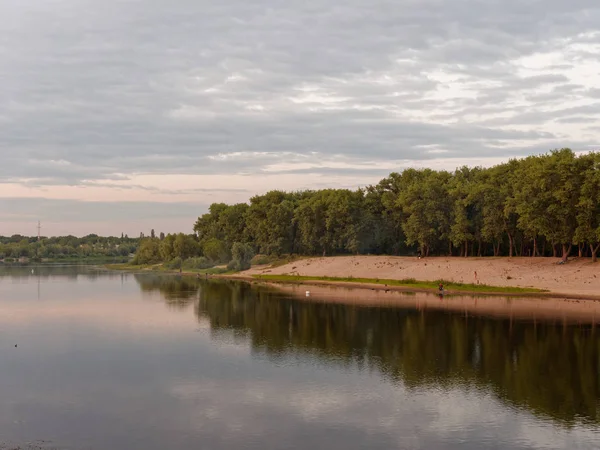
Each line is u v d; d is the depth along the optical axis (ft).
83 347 178.50
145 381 138.72
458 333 199.52
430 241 478.18
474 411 116.88
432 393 128.88
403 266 436.35
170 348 177.06
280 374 145.28
